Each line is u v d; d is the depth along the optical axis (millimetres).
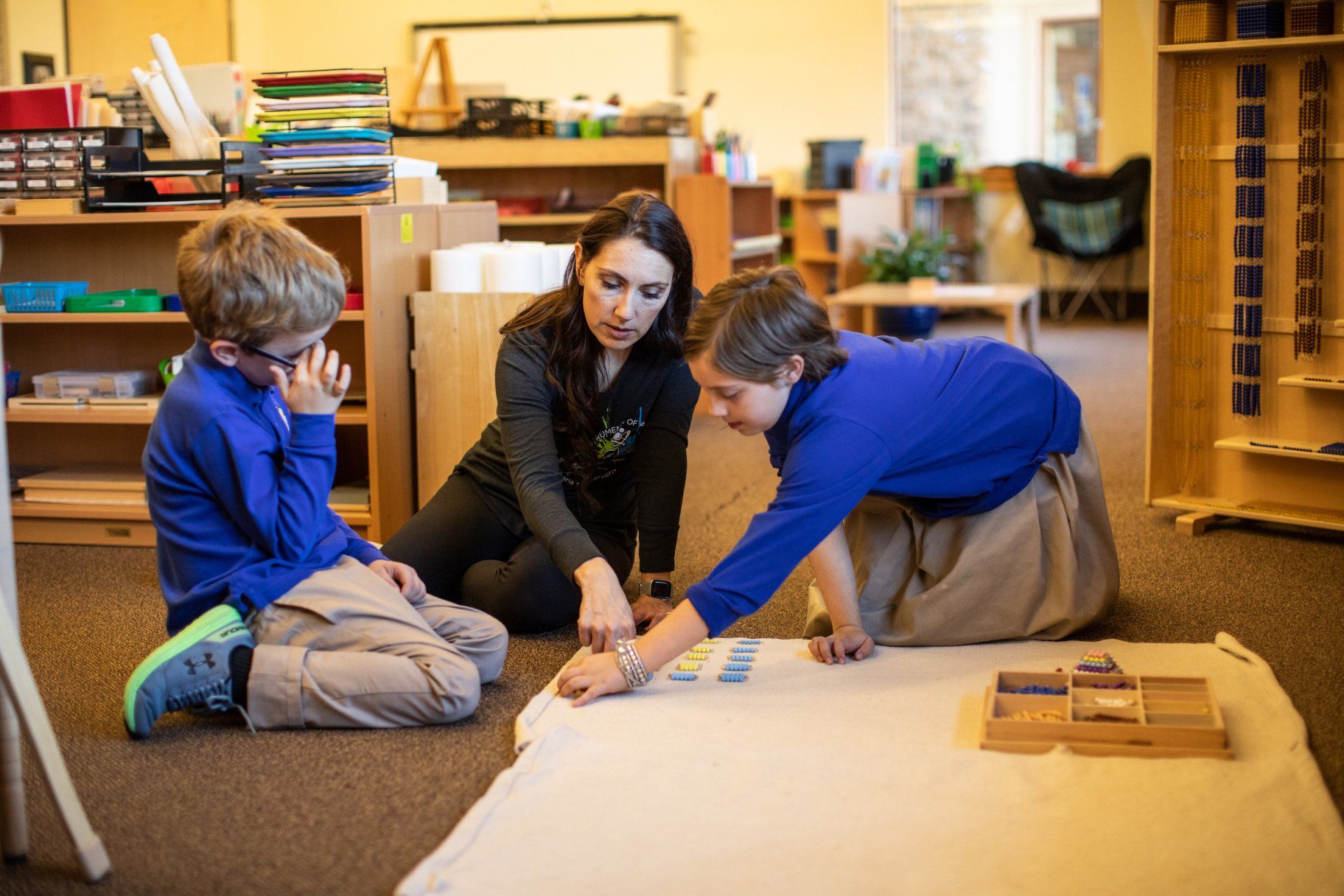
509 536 2219
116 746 1654
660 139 4590
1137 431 4000
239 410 1673
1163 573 2428
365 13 7973
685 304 2055
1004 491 1939
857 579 2035
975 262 8312
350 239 2865
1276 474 2809
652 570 2148
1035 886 1214
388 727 1694
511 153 4660
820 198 6797
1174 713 1540
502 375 2016
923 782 1426
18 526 2889
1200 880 1213
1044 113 8234
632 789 1422
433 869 1250
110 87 3580
